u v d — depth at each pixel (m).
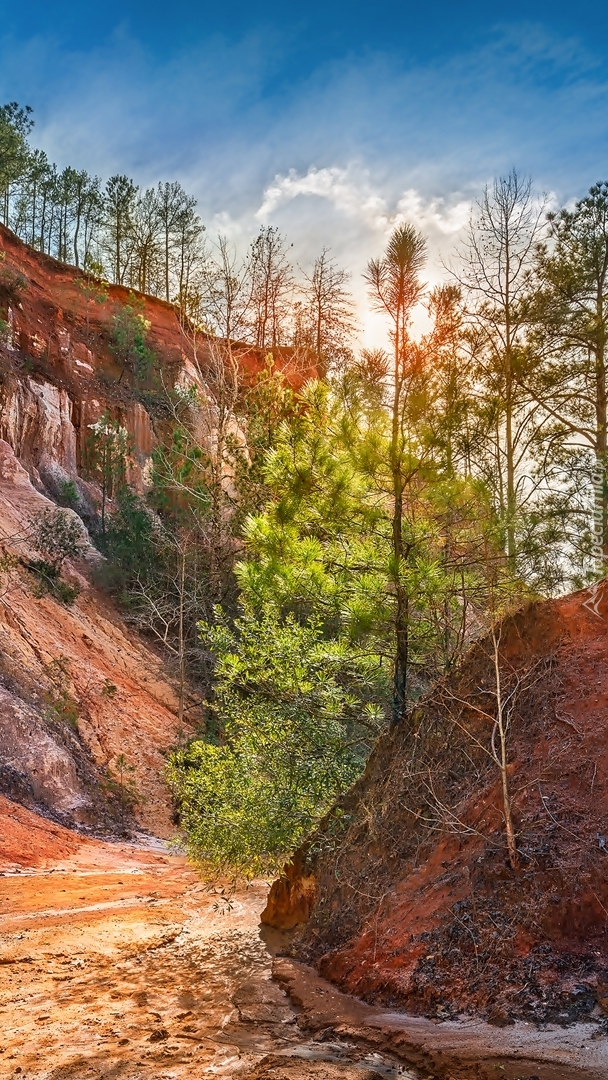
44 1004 7.34
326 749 10.96
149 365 58.28
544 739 7.48
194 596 32.50
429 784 8.30
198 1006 7.05
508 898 6.46
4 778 23.42
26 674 27.86
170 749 30.06
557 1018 5.41
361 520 10.57
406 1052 5.50
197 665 35.41
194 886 16.30
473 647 9.02
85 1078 5.37
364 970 7.07
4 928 11.31
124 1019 6.77
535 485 13.20
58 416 48.72
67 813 24.02
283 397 28.98
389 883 7.98
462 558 10.20
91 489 49.44
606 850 6.22
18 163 61.75
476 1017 5.80
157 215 74.19
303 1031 6.25
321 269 41.09
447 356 10.34
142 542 39.25
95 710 29.42
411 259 10.36
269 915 10.08
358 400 10.20
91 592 36.69
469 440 10.50
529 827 6.80
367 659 10.91
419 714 9.30
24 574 33.53
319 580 10.39
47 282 61.81
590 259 17.89
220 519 31.98
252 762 11.06
